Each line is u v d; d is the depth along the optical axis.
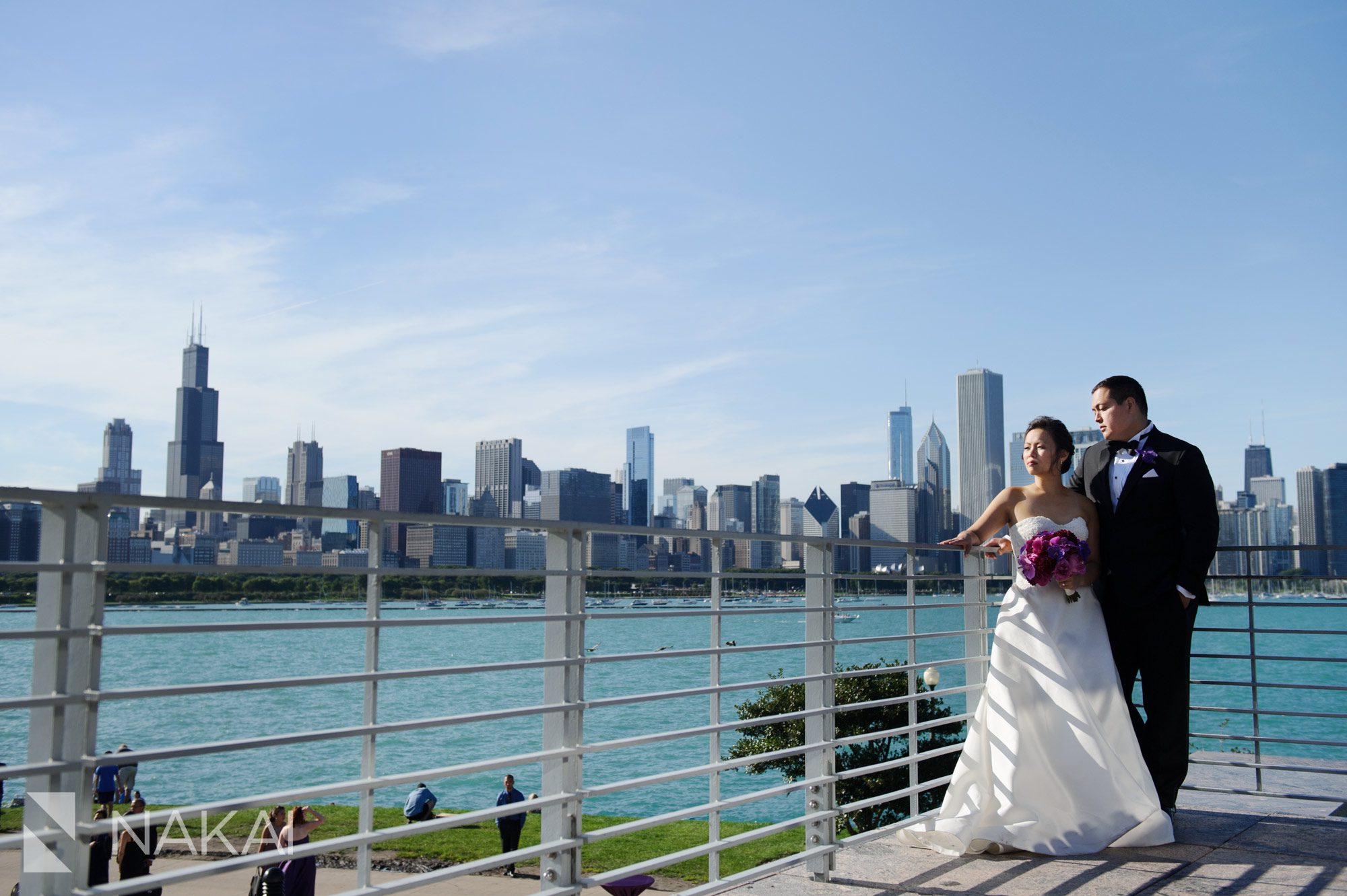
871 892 4.09
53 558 2.31
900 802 17.94
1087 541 5.01
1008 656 4.94
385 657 73.50
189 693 2.34
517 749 47.44
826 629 4.41
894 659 37.72
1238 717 54.34
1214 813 5.56
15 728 39.69
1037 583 4.81
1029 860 4.56
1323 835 5.03
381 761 43.75
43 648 2.29
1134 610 5.09
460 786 39.50
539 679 67.56
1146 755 5.11
